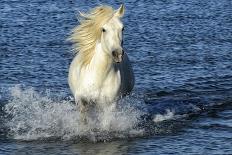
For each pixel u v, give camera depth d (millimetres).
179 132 18531
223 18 44781
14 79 25281
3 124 19484
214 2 54281
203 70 27328
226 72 26953
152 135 18234
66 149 16969
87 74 17703
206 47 32969
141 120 19781
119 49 16250
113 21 16641
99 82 17531
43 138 17984
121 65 18125
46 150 16891
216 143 17328
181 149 16859
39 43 33500
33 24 40031
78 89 17984
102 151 16750
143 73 26641
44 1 51438
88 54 18000
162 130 18734
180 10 48812
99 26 17438
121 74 17984
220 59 29781
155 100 22438
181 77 26000
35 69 27203
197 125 19281
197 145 17188
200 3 53406
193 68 27688
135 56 30281
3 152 16703
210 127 19016
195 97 22906
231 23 42344
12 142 17672
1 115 20438
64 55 30312
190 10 48938
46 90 23672
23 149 16984
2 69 27016
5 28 38156
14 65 27875
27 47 32250
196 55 30703
